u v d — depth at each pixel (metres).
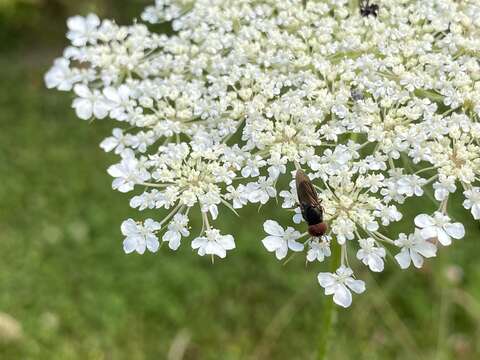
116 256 0.26
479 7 0.13
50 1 0.39
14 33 0.39
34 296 0.25
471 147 0.11
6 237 0.27
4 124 0.33
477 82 0.12
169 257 0.26
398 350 0.22
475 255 0.23
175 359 0.23
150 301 0.24
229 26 0.13
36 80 0.36
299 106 0.12
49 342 0.24
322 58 0.12
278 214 0.26
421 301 0.23
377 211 0.11
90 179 0.29
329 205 0.11
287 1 0.13
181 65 0.13
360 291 0.11
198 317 0.24
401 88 0.12
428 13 0.13
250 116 0.12
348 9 0.13
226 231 0.25
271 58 0.12
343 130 0.12
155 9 0.14
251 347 0.23
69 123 0.33
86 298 0.25
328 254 0.11
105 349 0.23
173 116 0.12
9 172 0.30
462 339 0.22
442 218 0.11
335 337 0.23
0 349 0.23
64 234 0.27
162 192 0.11
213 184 0.11
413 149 0.11
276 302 0.24
